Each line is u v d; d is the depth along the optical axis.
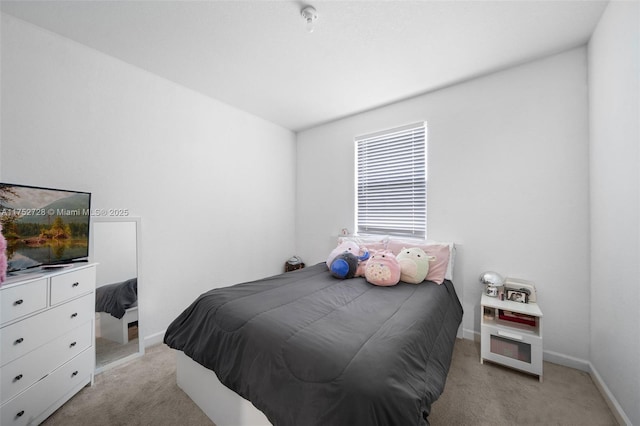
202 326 1.53
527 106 2.07
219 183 2.79
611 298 1.51
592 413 1.45
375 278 2.01
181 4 1.51
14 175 1.60
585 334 1.85
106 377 1.79
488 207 2.23
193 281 2.56
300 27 1.70
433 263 2.21
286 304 1.55
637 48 1.24
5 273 1.32
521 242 2.09
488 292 2.10
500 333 1.86
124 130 2.09
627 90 1.33
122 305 2.03
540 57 2.01
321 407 0.88
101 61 1.96
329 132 3.40
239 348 1.25
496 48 1.89
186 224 2.51
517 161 2.11
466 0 1.47
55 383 1.45
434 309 1.63
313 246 3.56
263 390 1.06
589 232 1.84
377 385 0.86
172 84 2.39
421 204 2.64
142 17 1.61
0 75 1.56
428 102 2.56
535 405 1.51
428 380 1.07
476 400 1.56
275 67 2.16
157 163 2.29
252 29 1.72
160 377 1.80
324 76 2.29
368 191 3.05
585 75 1.86
